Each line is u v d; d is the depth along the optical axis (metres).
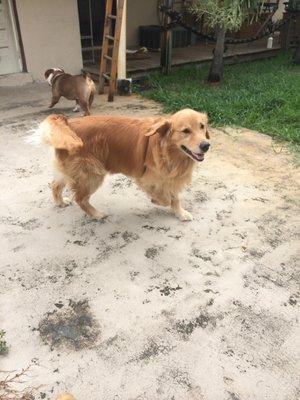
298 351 1.18
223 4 3.47
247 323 1.28
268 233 1.73
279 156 2.47
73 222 1.79
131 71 4.23
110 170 1.72
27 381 1.08
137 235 1.70
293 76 4.32
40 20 4.06
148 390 1.07
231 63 5.18
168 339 1.22
